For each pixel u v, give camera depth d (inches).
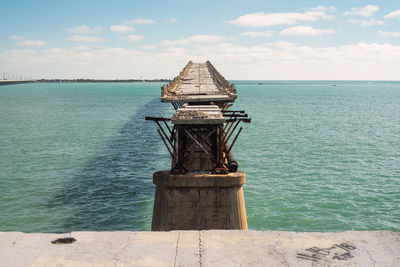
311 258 166.7
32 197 910.4
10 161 1327.5
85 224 747.4
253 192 936.3
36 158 1381.6
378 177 1093.8
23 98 6097.4
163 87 896.9
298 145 1636.3
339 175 1113.4
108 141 1784.0
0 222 753.0
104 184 1027.9
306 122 2593.5
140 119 2859.3
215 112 562.9
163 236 187.2
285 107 4092.0
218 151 551.5
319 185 1003.3
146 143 1722.4
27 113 3400.6
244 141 1731.1
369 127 2340.1
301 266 160.6
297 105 4431.6
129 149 1565.0
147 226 740.0
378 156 1405.0
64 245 175.5
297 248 175.8
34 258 163.3
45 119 2859.3
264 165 1237.1
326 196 909.8
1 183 1034.7
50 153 1478.8
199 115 536.1
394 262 162.7
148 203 870.4
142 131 2151.8
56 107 4146.2
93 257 165.6
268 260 165.3
